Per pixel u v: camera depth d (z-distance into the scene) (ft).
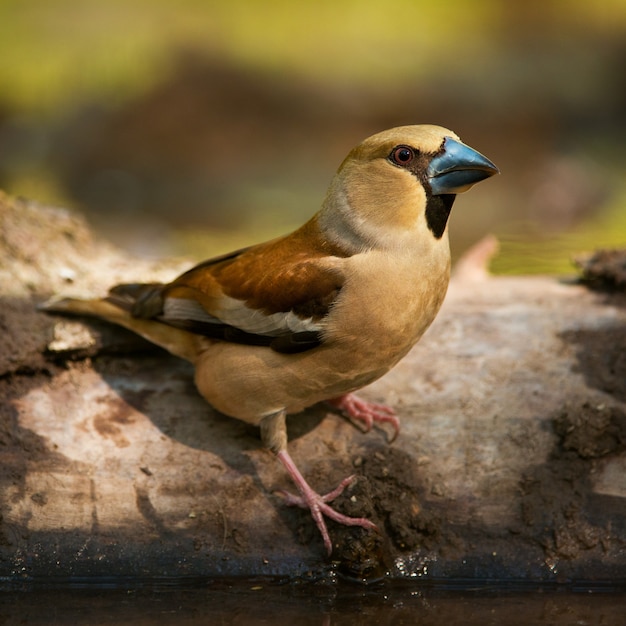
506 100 91.30
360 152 29.76
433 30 109.40
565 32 112.37
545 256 53.72
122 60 88.28
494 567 31.50
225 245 61.41
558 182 75.51
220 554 31.55
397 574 31.42
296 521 32.07
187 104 83.66
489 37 109.70
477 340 37.27
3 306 35.65
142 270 40.55
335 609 29.50
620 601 30.30
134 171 78.79
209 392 32.17
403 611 29.40
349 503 31.42
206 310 31.73
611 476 32.76
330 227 30.42
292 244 31.17
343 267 29.40
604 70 98.37
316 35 102.17
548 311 38.73
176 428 33.91
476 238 60.44
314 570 31.32
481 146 86.17
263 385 30.78
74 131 81.61
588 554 31.58
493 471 33.04
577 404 34.30
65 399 34.47
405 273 29.12
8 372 34.32
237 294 30.94
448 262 30.17
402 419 34.45
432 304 29.94
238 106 84.84
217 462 33.04
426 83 91.81
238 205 72.38
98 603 29.81
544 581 31.30
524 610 29.58
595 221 65.67
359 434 33.96
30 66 87.10
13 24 94.94
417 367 36.22
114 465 32.73
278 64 91.76
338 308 29.25
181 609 29.40
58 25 95.50
